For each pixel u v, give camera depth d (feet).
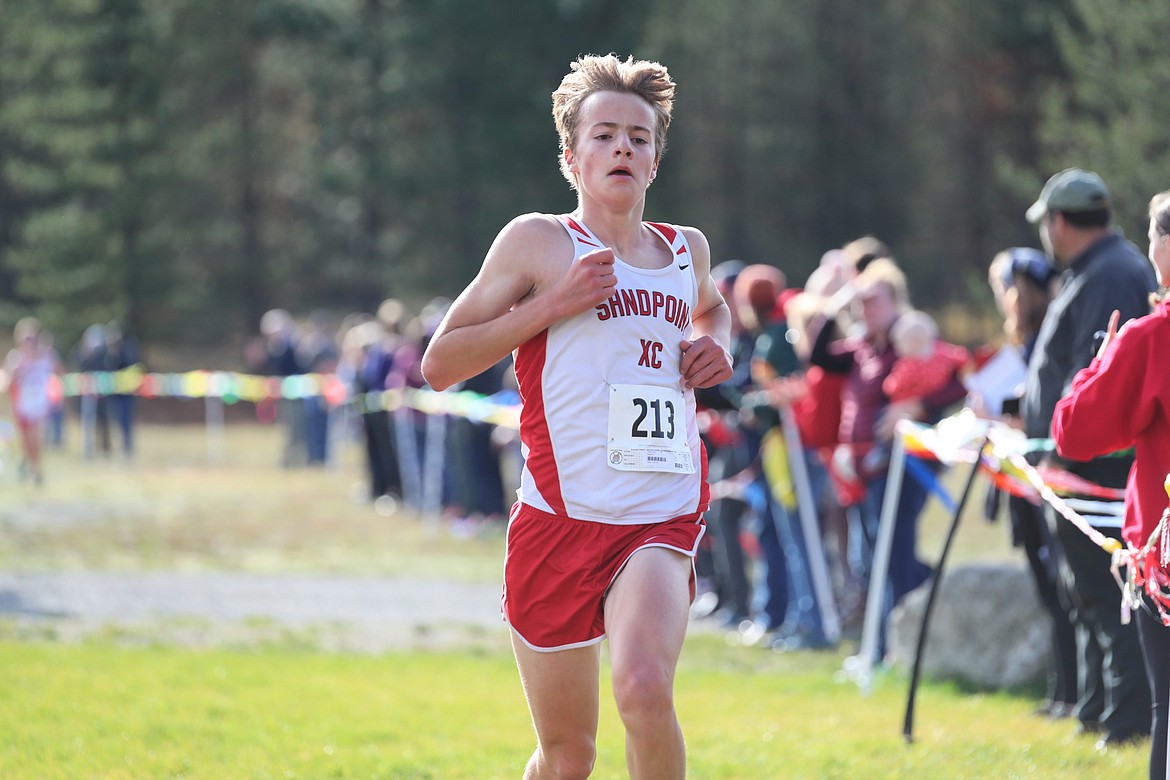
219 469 277.03
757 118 584.81
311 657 98.58
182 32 506.89
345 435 306.96
